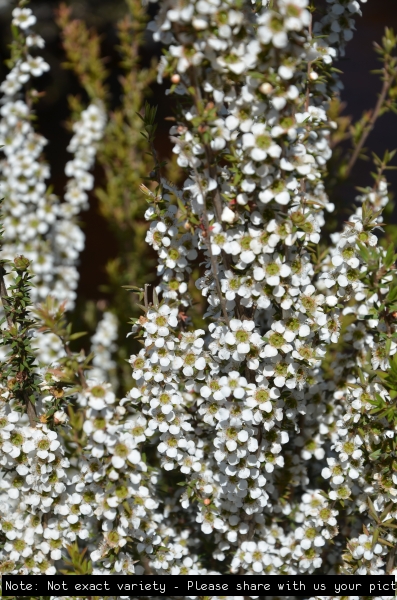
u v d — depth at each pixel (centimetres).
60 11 84
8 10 150
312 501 57
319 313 56
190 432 59
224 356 55
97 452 54
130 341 82
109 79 168
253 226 55
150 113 56
